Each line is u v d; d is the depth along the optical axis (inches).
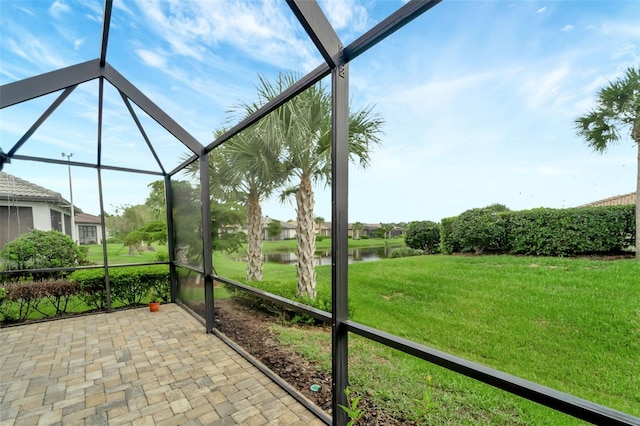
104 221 183.5
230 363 115.6
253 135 139.2
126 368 111.9
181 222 194.2
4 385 100.4
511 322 70.4
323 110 130.1
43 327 156.6
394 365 94.5
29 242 184.4
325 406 87.4
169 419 83.1
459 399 73.4
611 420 34.2
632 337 54.5
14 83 101.2
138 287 199.5
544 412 65.2
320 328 143.0
